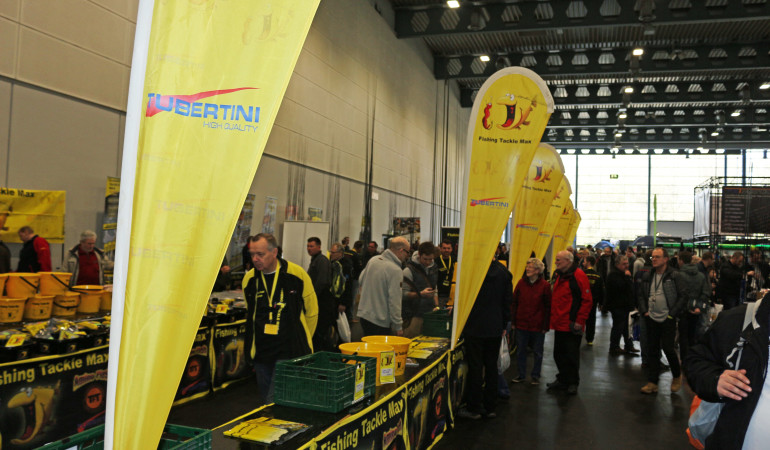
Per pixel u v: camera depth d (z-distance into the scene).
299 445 2.04
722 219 11.38
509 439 4.35
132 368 1.43
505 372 7.08
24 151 5.52
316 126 10.98
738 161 32.50
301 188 10.48
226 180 1.49
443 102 20.86
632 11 12.43
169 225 1.47
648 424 4.86
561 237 10.32
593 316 9.23
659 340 5.98
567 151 33.44
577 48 16.89
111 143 6.59
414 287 5.96
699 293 6.87
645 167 33.59
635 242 21.92
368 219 13.70
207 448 1.78
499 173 4.33
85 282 5.65
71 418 3.85
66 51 5.97
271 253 3.39
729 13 11.97
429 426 3.79
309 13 1.52
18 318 4.09
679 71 16.88
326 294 6.13
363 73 13.08
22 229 5.43
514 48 17.14
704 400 1.82
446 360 4.29
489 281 4.79
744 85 18.61
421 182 18.38
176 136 1.48
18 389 3.48
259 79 1.51
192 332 1.47
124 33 6.75
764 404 1.68
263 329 3.44
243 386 5.74
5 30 5.32
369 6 13.19
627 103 19.08
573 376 5.90
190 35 1.50
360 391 2.68
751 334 1.73
